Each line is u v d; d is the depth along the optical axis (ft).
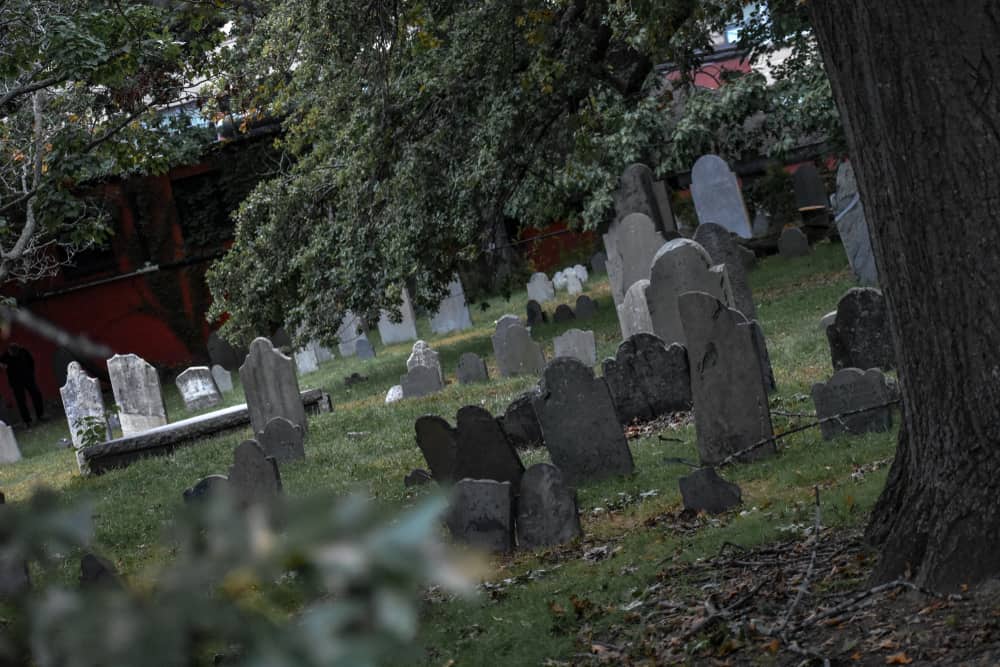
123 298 139.85
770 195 120.98
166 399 114.62
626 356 50.47
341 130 84.07
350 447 59.00
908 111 20.58
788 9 96.58
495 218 84.23
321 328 90.07
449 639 25.88
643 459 43.39
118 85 61.52
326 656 3.53
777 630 20.35
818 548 26.02
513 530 35.04
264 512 4.09
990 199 20.15
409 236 83.25
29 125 70.85
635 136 104.63
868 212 22.00
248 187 138.41
